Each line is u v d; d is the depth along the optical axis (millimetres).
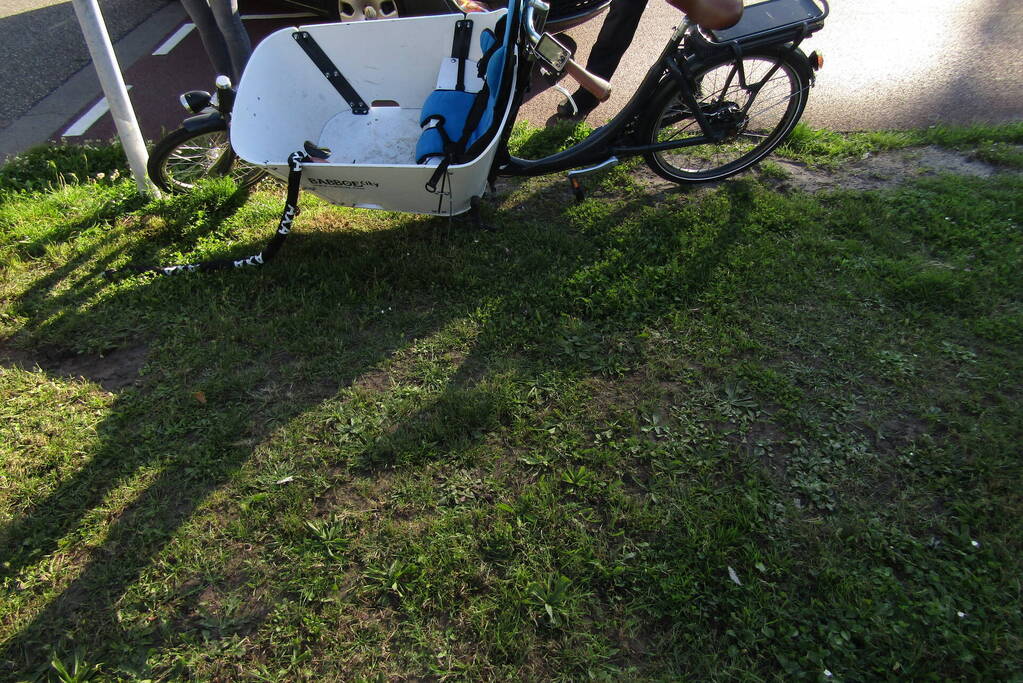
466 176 3029
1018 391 2666
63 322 3098
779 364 2836
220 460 2471
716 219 3643
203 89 5039
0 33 5848
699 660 1925
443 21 3238
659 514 2285
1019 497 2297
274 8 5488
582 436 2557
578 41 5520
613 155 3617
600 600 2082
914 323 2990
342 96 3533
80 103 4926
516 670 1919
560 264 3383
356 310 3143
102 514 2311
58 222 3723
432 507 2328
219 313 3115
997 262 3230
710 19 3012
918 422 2576
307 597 2072
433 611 2055
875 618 1976
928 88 4730
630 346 2928
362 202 3309
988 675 1855
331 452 2492
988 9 5648
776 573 2107
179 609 2072
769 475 2396
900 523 2248
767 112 4355
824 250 3406
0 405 2701
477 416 2594
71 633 2006
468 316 3094
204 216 3723
